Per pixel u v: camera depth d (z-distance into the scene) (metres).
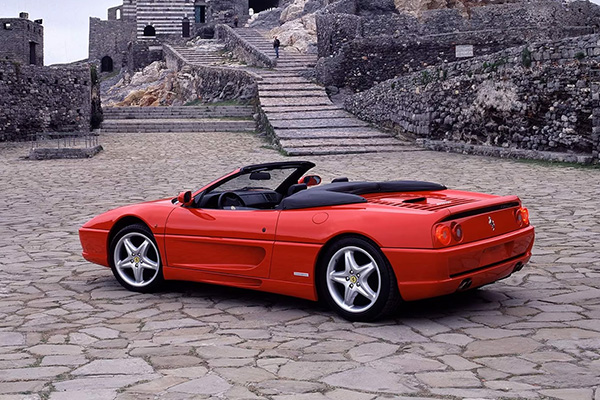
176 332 4.67
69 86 32.41
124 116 35.59
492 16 31.83
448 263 4.41
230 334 4.58
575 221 8.96
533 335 4.33
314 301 5.43
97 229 6.23
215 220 5.45
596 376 3.54
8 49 50.94
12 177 17.47
